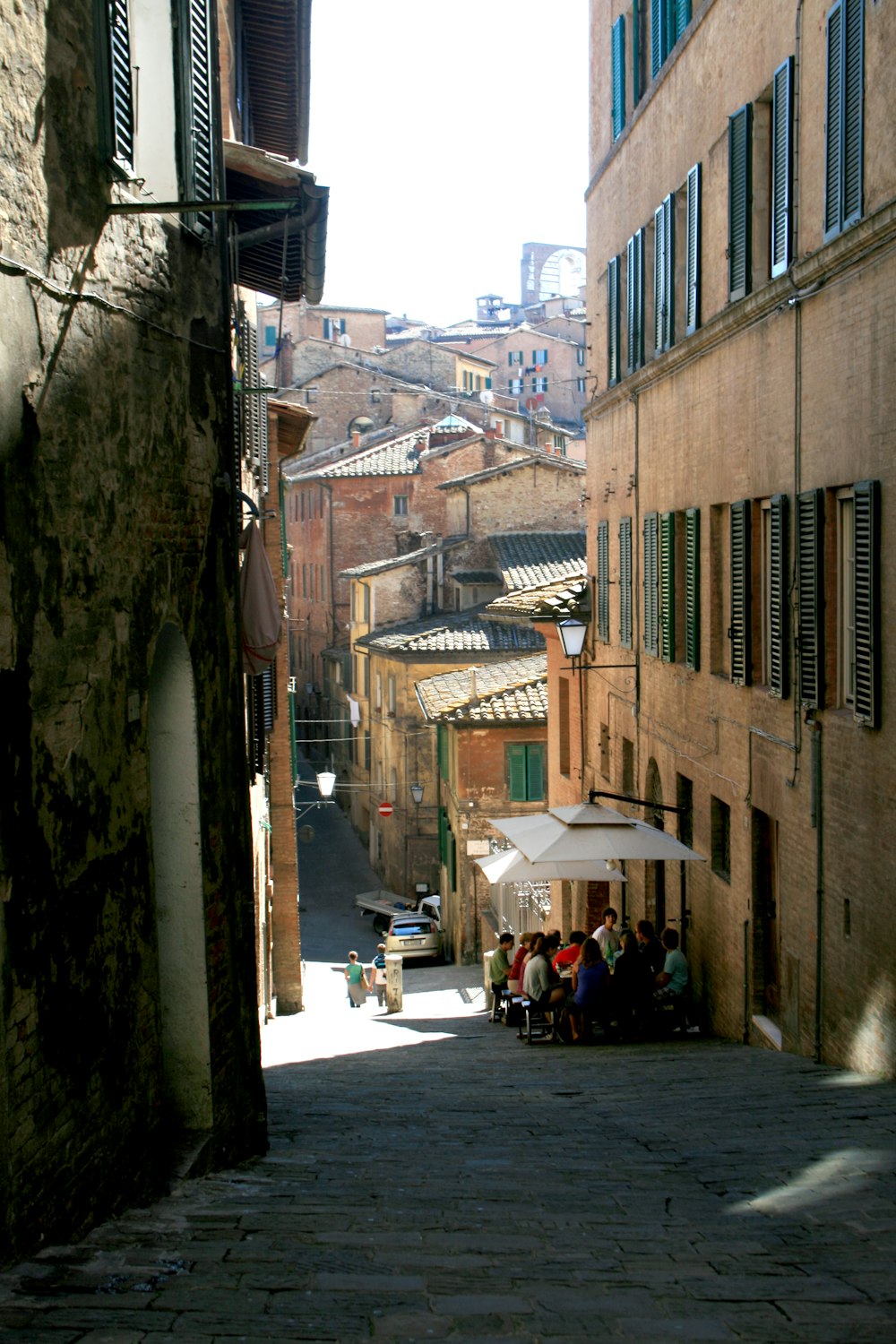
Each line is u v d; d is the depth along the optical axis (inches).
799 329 536.1
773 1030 592.1
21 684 234.5
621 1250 256.1
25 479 238.8
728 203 632.4
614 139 902.4
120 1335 187.0
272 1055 726.5
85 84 273.7
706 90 676.1
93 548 274.7
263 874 935.0
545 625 1052.5
